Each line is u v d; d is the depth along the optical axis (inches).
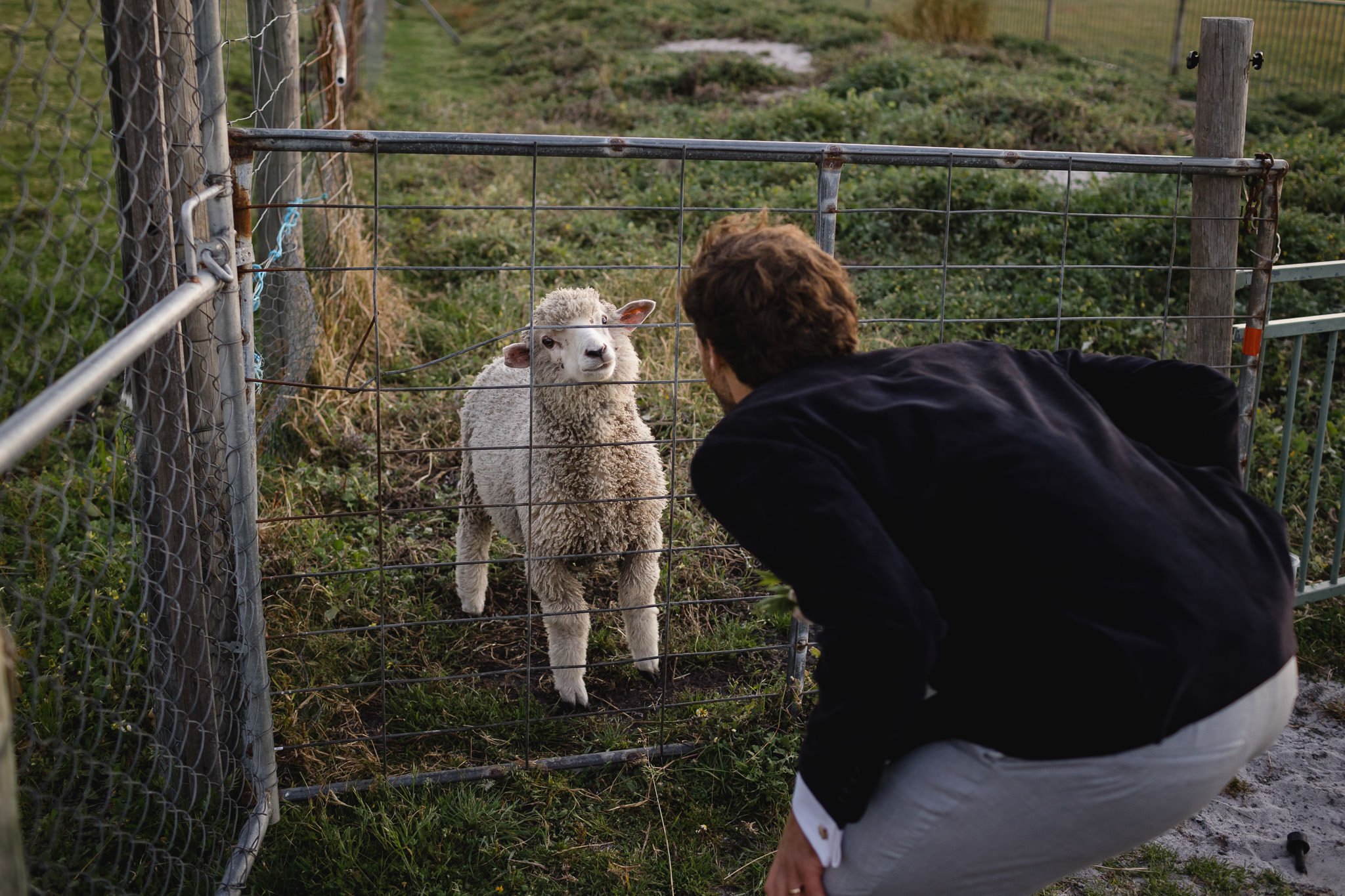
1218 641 61.5
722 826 120.7
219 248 95.0
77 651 134.0
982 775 64.4
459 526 160.4
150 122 90.0
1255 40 532.1
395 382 225.1
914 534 63.8
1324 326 150.0
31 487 177.2
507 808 119.6
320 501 184.4
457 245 300.5
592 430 134.4
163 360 98.3
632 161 381.4
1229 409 73.9
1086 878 114.9
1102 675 60.0
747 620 159.3
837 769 63.1
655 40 621.0
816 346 72.6
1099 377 77.5
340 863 110.7
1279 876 114.5
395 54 721.0
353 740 121.3
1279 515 71.1
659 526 143.9
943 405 66.8
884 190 314.0
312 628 150.4
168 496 95.9
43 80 67.5
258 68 198.4
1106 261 267.3
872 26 619.5
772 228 75.2
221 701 114.3
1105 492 63.3
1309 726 140.8
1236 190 141.1
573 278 266.8
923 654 58.0
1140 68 538.3
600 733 134.0
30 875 86.4
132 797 113.7
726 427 66.1
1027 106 393.4
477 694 137.8
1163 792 62.3
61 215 287.3
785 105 414.9
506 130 446.3
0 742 51.1
